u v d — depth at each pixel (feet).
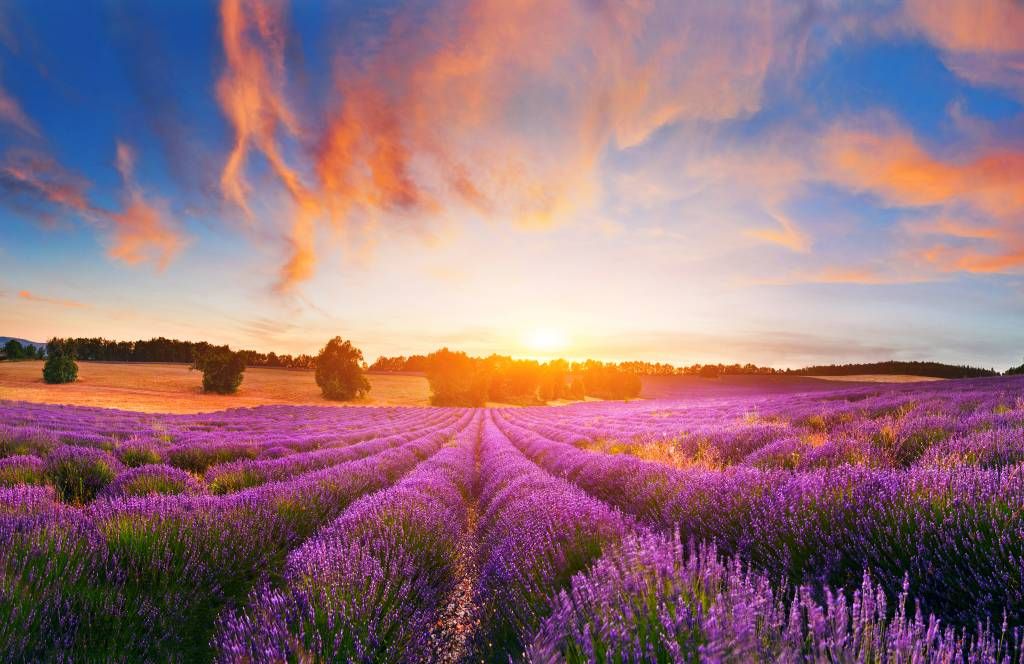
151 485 24.04
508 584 11.28
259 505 17.94
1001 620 6.92
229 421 98.32
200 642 10.01
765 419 49.93
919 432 23.48
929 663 5.09
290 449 46.57
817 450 21.35
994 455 15.85
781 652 5.41
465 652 10.14
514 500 19.97
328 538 14.42
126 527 13.24
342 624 8.58
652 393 406.00
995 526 8.41
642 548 9.24
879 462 18.48
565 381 428.56
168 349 439.63
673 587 7.38
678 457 27.25
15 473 23.59
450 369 295.48
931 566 8.15
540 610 9.47
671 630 6.10
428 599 12.00
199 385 263.90
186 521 14.65
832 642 5.16
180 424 80.07
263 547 14.92
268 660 7.53
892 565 8.96
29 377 251.19
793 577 9.61
